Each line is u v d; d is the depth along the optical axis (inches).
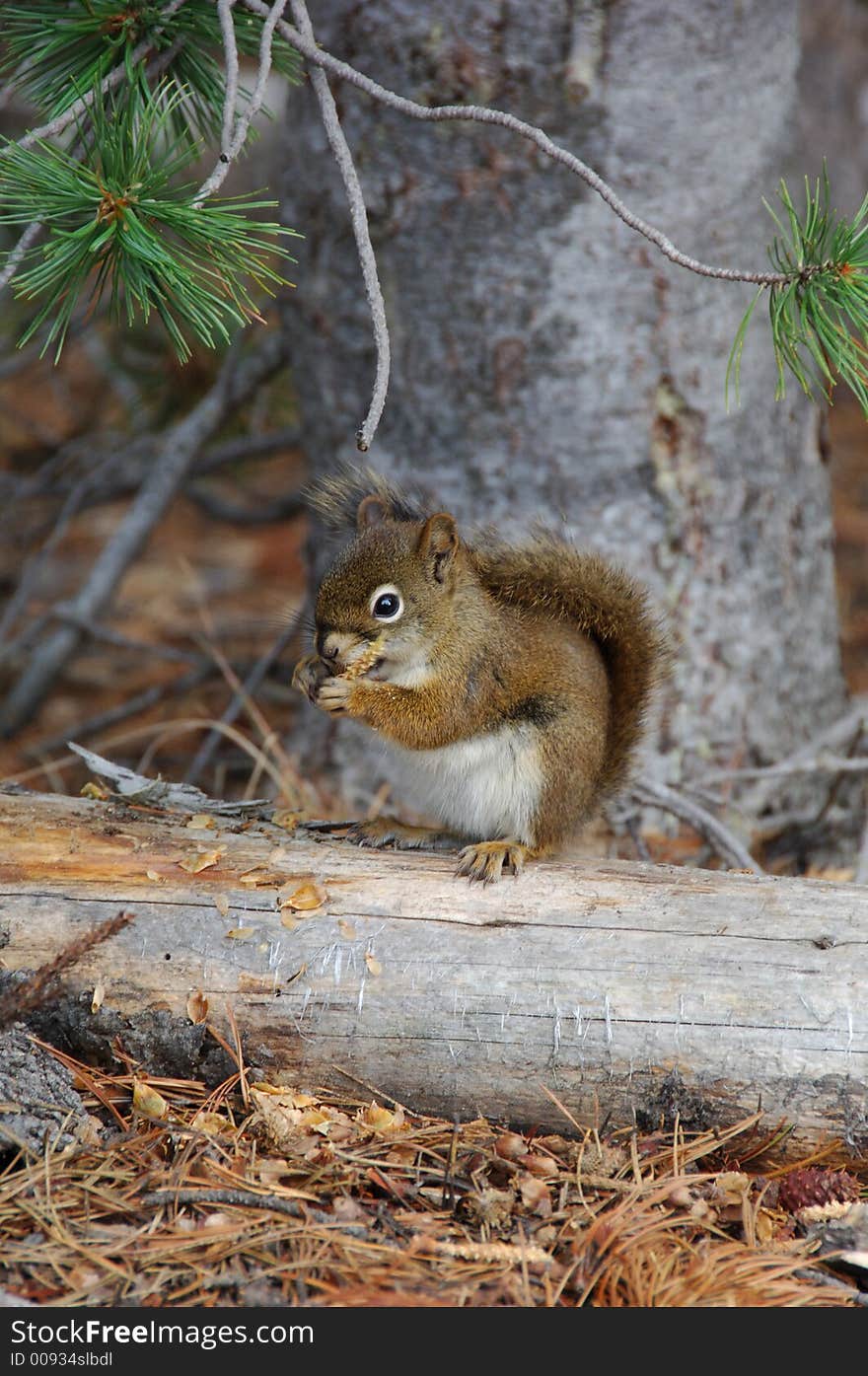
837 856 498.0
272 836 331.0
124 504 903.1
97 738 599.8
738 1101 288.2
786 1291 249.0
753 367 458.6
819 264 281.4
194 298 268.1
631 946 298.2
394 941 302.2
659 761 463.2
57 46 299.9
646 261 434.3
